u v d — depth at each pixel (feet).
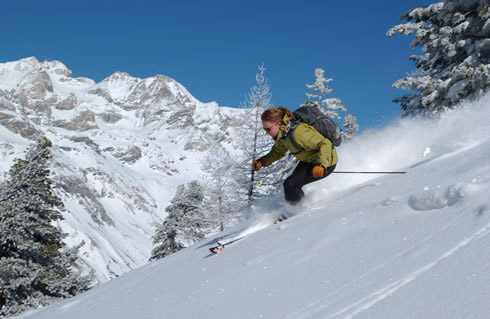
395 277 5.39
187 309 7.54
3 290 49.80
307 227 9.50
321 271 6.67
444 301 4.37
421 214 7.28
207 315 6.79
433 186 8.77
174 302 8.38
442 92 35.14
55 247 56.08
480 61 33.37
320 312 5.28
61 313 13.20
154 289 10.50
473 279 4.53
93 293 15.44
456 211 6.64
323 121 11.31
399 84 38.42
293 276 6.96
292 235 9.45
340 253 7.09
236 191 57.62
